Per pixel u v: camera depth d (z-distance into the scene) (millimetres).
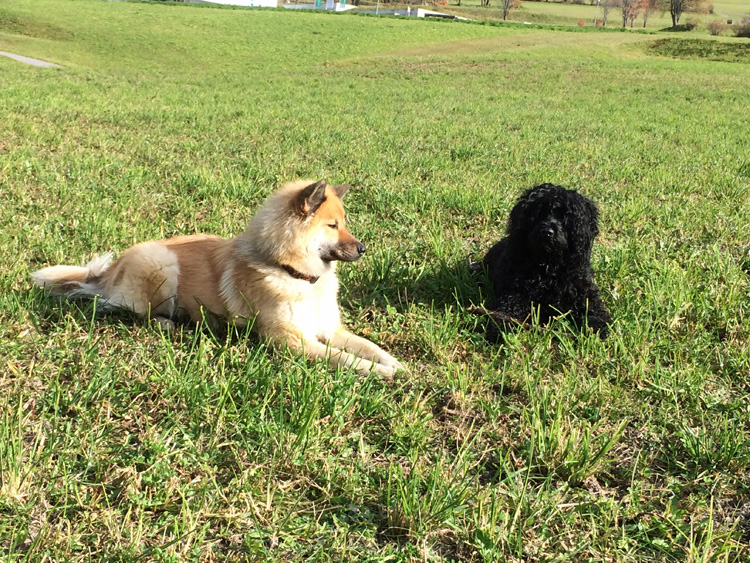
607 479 2020
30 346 2316
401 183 4191
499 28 27781
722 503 1944
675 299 2670
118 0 29844
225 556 1781
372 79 13766
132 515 1844
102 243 2996
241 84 11586
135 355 2318
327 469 1962
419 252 3184
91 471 1935
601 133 6879
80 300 2572
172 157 4672
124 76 12070
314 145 5398
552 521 1887
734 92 11625
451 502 1881
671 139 6684
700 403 2232
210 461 1975
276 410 2135
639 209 3750
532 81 13492
